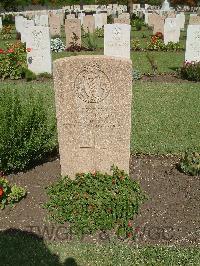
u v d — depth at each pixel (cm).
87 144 164
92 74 151
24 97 295
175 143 219
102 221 147
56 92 155
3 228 148
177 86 330
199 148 213
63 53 479
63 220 151
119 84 152
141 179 181
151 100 293
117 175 165
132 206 153
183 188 174
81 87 153
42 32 348
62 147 166
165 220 154
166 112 268
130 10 927
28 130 180
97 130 161
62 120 160
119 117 158
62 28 731
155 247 139
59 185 166
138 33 670
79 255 134
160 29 604
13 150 176
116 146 164
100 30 649
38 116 186
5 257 132
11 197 160
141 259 133
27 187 173
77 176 168
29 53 356
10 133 174
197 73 349
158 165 195
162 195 169
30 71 354
